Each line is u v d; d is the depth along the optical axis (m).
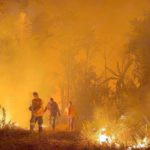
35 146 14.02
